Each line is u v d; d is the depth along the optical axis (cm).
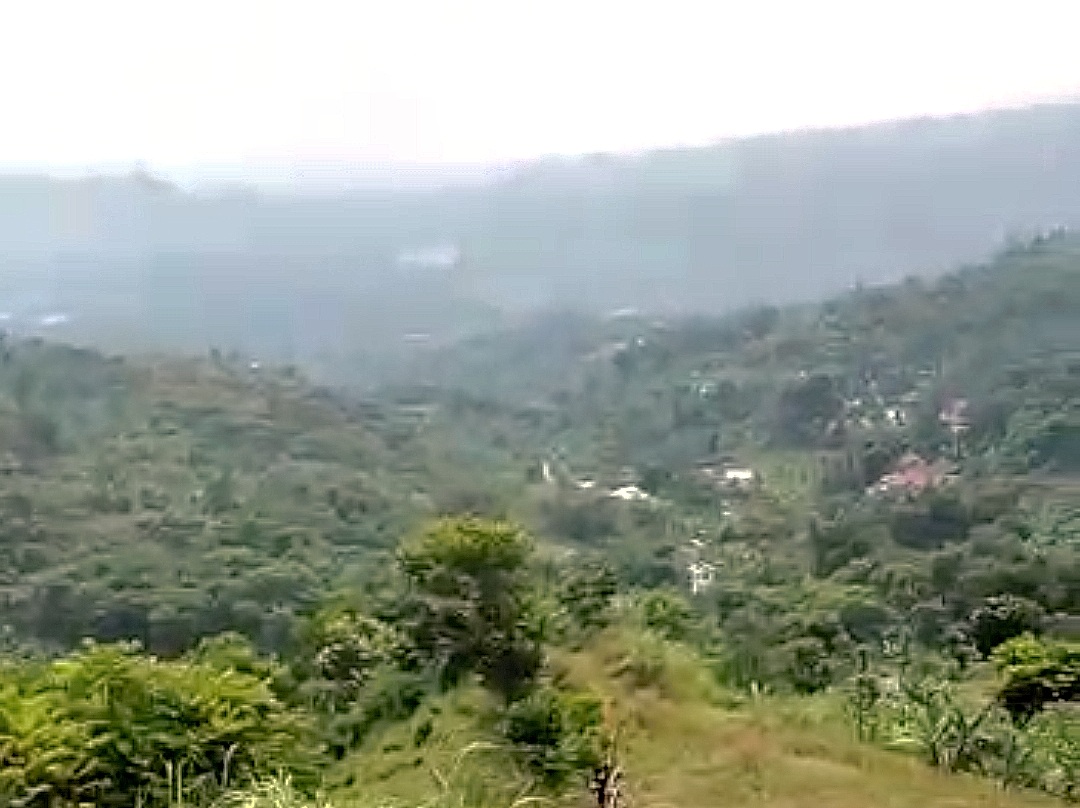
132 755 624
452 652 940
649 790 795
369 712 930
